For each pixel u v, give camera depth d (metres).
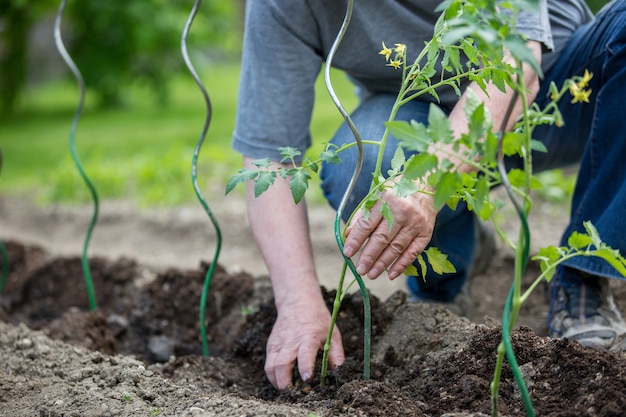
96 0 9.27
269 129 2.23
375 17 2.17
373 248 1.83
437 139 1.47
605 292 2.31
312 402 1.88
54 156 7.10
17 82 9.80
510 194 1.43
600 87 2.38
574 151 2.60
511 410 1.75
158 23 9.25
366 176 2.23
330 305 2.43
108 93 10.04
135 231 4.69
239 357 2.47
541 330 2.72
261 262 4.00
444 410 1.79
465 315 2.73
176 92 11.70
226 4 10.10
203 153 5.76
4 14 9.48
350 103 8.77
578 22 2.53
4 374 2.21
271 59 2.21
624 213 2.02
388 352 2.16
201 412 1.83
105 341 2.85
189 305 3.12
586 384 1.74
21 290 3.63
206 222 4.57
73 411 1.93
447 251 2.58
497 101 1.89
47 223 5.09
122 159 6.50
